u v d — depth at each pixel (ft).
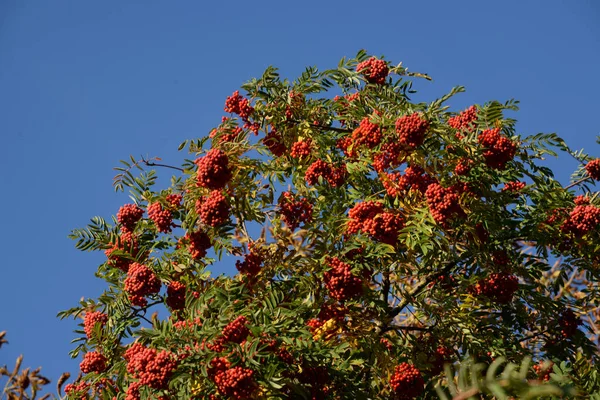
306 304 22.90
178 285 25.04
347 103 27.66
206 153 23.73
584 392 18.86
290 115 27.30
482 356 24.36
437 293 25.84
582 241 26.94
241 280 24.27
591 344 26.11
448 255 25.25
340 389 22.13
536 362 25.27
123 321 25.66
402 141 23.54
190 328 20.63
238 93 27.48
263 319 21.08
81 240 26.17
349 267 23.03
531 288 25.95
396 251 24.41
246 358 19.63
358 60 27.58
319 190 26.32
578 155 27.96
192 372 19.76
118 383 22.67
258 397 20.27
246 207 23.75
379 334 24.16
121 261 25.82
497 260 25.66
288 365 21.04
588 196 27.78
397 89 27.09
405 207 23.53
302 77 27.43
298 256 23.80
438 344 25.16
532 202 28.25
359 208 23.41
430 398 23.35
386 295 26.45
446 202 22.86
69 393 24.68
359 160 25.71
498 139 24.06
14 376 24.35
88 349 26.16
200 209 23.43
